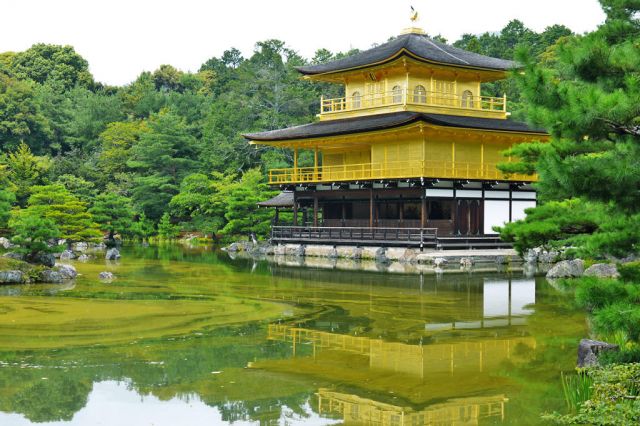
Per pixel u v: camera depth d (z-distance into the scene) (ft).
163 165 314.55
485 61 220.23
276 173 304.91
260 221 260.62
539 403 62.80
